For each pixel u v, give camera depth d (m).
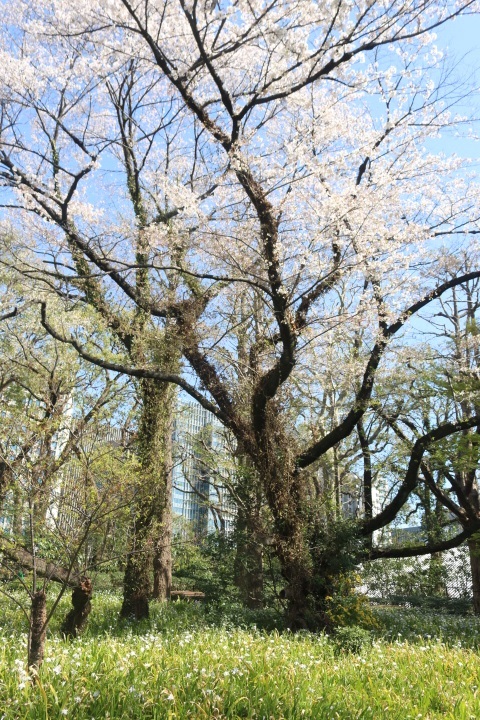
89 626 10.92
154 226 11.06
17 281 11.75
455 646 8.79
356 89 9.75
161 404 12.48
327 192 11.17
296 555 11.60
